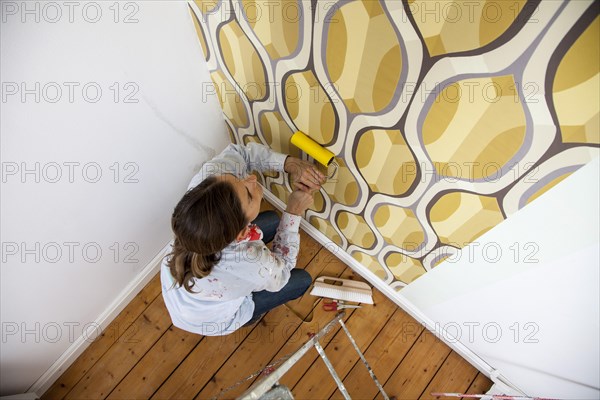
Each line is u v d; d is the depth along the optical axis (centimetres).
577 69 48
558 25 46
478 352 138
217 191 77
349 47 72
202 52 112
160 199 136
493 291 102
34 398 138
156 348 153
